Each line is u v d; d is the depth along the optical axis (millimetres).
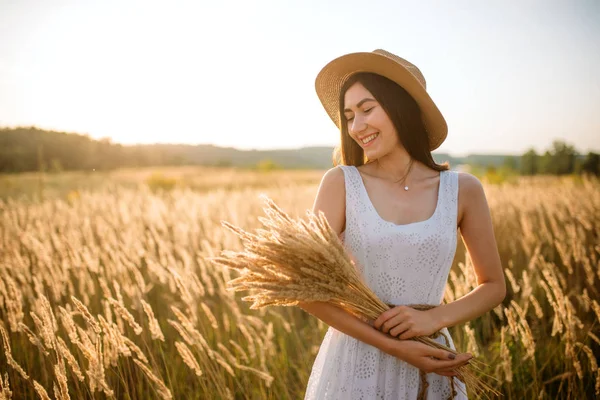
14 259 3564
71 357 1965
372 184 1652
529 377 2871
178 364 3156
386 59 1555
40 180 9625
